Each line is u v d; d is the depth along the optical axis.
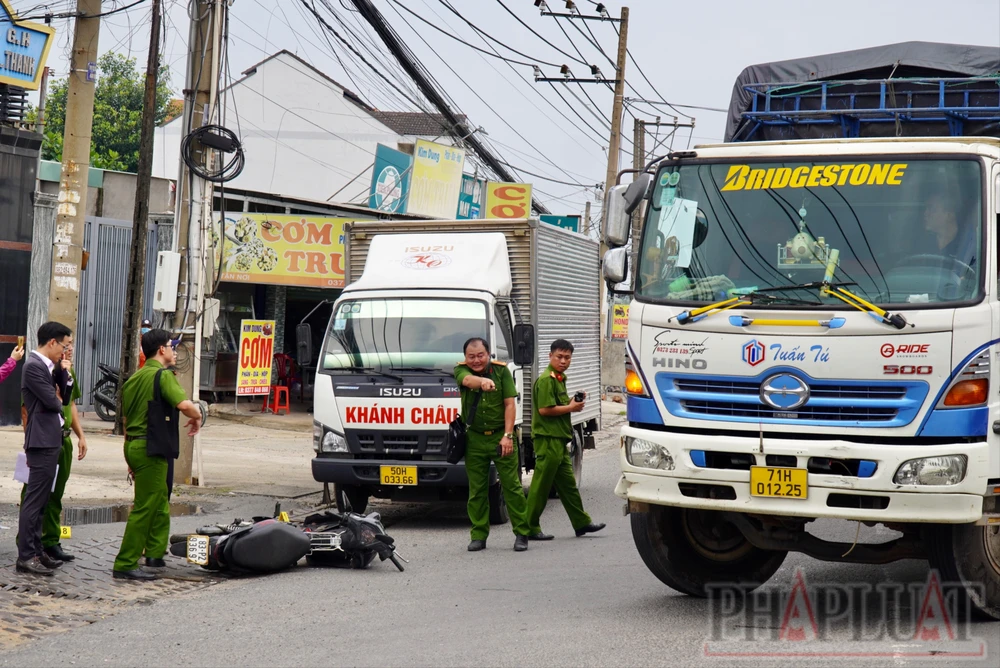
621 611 11.99
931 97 15.90
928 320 10.42
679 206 11.95
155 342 14.00
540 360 21.56
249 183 59.72
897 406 10.43
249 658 10.15
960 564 10.91
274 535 14.40
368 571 14.80
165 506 14.23
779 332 10.88
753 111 16.75
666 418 11.37
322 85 61.84
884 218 11.12
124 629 11.32
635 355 11.70
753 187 11.70
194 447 22.19
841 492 10.52
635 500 11.64
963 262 10.67
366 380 18.72
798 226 11.38
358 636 10.95
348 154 62.78
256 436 32.88
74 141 22.19
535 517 17.45
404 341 19.20
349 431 18.67
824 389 10.70
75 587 13.16
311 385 41.47
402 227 21.97
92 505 18.98
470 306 19.45
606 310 55.84
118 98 73.94
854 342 10.60
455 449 16.48
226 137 21.78
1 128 27.72
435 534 18.34
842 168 11.45
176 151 63.38
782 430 10.78
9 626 11.32
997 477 10.53
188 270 21.89
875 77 16.36
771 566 13.23
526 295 21.36
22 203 28.36
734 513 12.18
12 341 28.36
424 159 43.41
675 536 12.67
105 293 35.22
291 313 42.28
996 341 10.53
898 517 10.34
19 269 28.36
